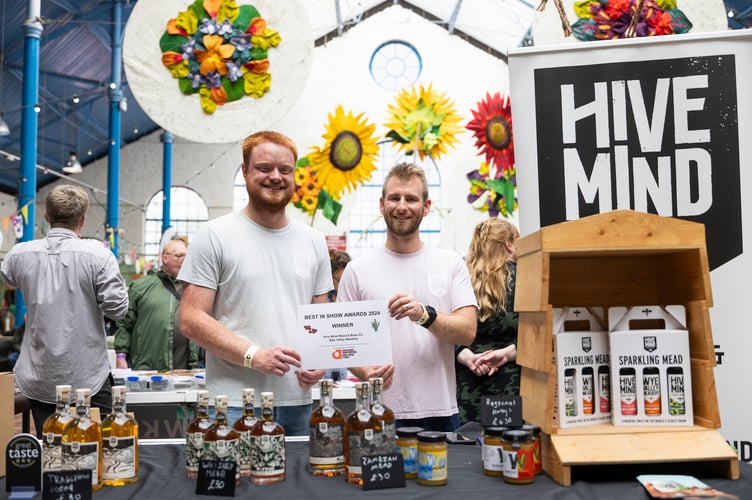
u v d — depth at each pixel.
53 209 3.05
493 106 7.95
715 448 1.59
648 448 1.58
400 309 2.05
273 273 2.17
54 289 2.98
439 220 17.89
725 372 2.13
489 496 1.44
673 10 2.77
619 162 2.22
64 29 12.94
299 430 2.16
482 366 2.78
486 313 2.87
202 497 1.46
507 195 11.45
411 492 1.47
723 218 2.18
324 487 1.52
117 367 4.28
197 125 3.36
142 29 3.34
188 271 2.12
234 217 2.20
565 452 1.56
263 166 2.13
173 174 20.81
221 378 2.12
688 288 1.75
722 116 2.19
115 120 15.55
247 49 3.35
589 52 2.25
